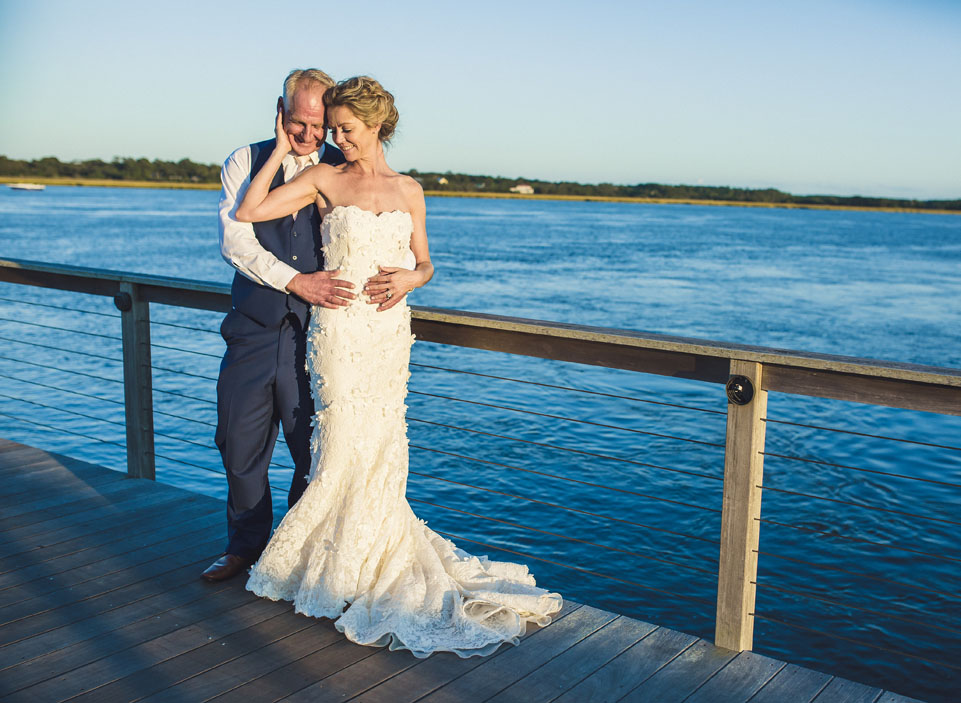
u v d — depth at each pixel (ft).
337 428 8.89
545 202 598.75
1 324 64.95
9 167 489.67
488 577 9.46
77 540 10.87
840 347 74.79
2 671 7.73
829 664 19.19
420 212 9.32
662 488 30.83
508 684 7.67
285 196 8.89
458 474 31.91
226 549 10.25
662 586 22.90
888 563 24.45
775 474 32.99
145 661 7.96
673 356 8.73
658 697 7.48
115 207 351.05
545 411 43.83
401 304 9.22
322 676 7.75
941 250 225.35
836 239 277.44
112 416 37.78
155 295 12.84
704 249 209.87
